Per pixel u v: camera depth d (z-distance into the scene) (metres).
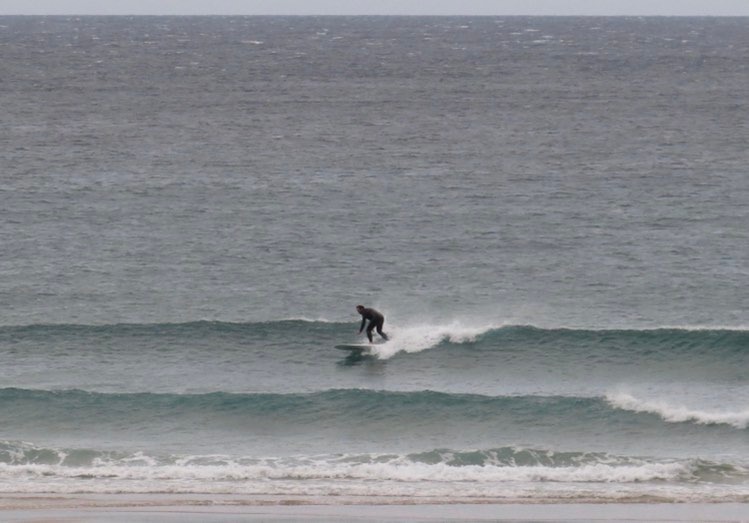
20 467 82.44
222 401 98.75
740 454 88.12
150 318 127.12
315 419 96.69
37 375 108.19
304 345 117.62
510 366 112.56
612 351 114.75
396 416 97.19
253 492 77.19
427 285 141.50
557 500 75.50
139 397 98.94
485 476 81.69
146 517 70.06
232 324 122.19
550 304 133.25
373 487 78.88
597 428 94.31
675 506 74.19
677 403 101.62
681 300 134.62
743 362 112.06
